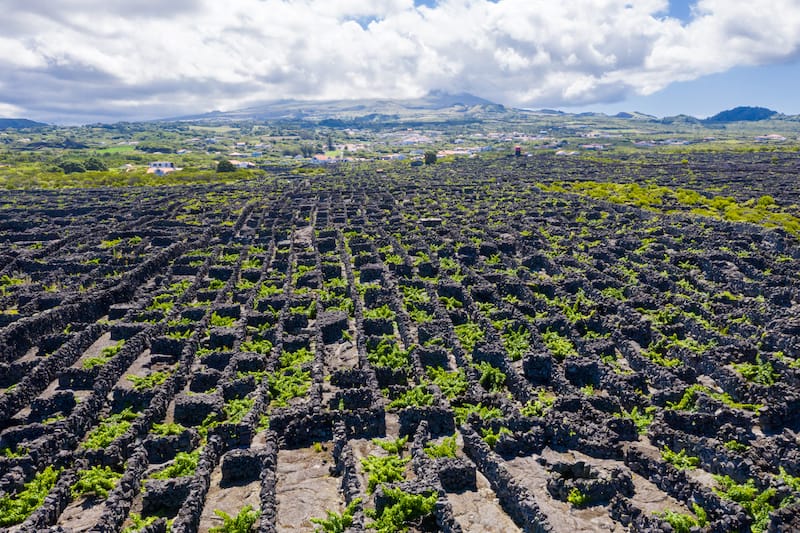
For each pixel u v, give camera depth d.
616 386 35.25
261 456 28.94
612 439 29.48
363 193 139.62
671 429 29.86
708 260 62.12
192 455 30.30
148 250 79.88
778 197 114.31
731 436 29.19
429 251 73.38
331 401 35.31
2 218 106.94
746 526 22.67
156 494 26.39
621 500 24.31
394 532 23.67
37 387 39.56
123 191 151.88
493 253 73.62
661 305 49.53
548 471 27.64
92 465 29.80
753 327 42.75
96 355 45.44
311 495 27.05
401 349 43.09
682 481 25.31
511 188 138.12
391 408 34.56
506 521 24.72
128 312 52.91
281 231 91.69
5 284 65.38
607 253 67.56
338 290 57.12
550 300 53.78
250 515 24.72
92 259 73.38
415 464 28.00
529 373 38.19
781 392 31.86
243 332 47.22
